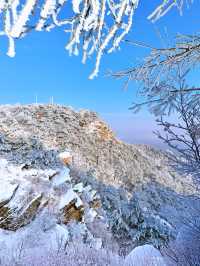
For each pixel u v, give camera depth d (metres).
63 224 13.55
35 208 12.97
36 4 1.15
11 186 12.86
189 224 5.80
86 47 1.47
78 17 1.35
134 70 2.74
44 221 12.53
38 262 6.83
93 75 1.48
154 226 21.98
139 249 7.52
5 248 9.73
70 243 10.37
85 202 17.36
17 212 12.11
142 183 34.94
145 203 28.52
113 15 1.42
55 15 1.24
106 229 16.95
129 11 1.44
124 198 28.61
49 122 37.47
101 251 8.46
